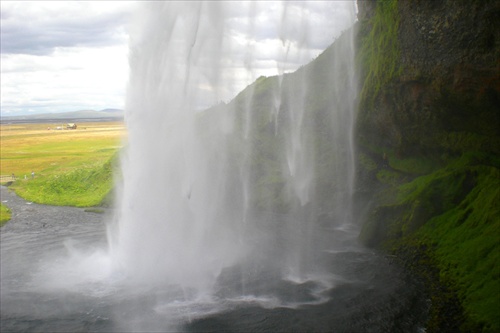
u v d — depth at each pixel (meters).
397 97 37.94
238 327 20.38
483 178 29.20
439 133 35.28
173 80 31.05
